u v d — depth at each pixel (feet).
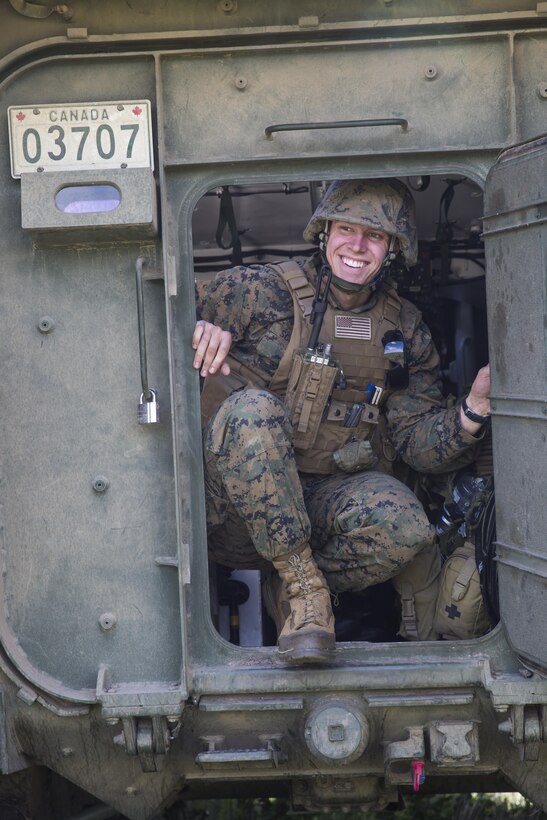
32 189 11.73
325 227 13.34
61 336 12.10
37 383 12.12
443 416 13.44
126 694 11.59
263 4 11.92
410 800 17.66
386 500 12.60
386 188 13.38
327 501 12.97
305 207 17.44
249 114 12.03
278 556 12.08
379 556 12.58
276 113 12.04
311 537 13.16
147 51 11.97
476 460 13.93
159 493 12.08
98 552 12.10
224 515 13.10
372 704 11.66
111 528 12.10
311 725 11.61
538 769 12.00
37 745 12.15
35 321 12.12
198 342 12.09
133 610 12.06
